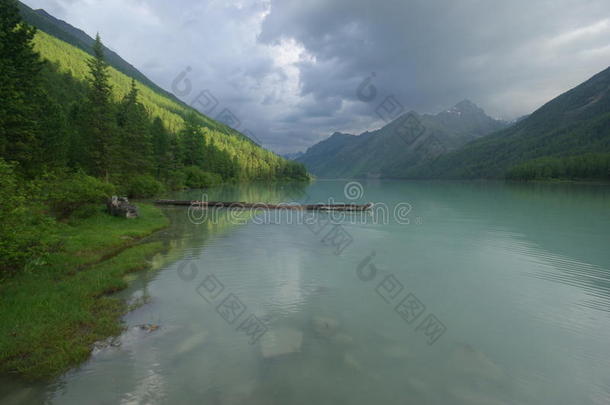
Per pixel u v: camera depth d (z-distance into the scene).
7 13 28.80
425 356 8.16
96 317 9.79
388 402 6.41
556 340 9.05
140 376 7.11
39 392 6.53
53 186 21.77
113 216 26.77
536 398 6.61
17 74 28.44
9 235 10.11
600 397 6.66
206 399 6.40
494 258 17.64
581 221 30.83
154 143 71.94
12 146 28.06
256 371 7.38
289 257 17.55
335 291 12.64
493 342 8.91
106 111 46.50
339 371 7.46
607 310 11.02
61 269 13.74
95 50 45.94
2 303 9.83
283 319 10.18
